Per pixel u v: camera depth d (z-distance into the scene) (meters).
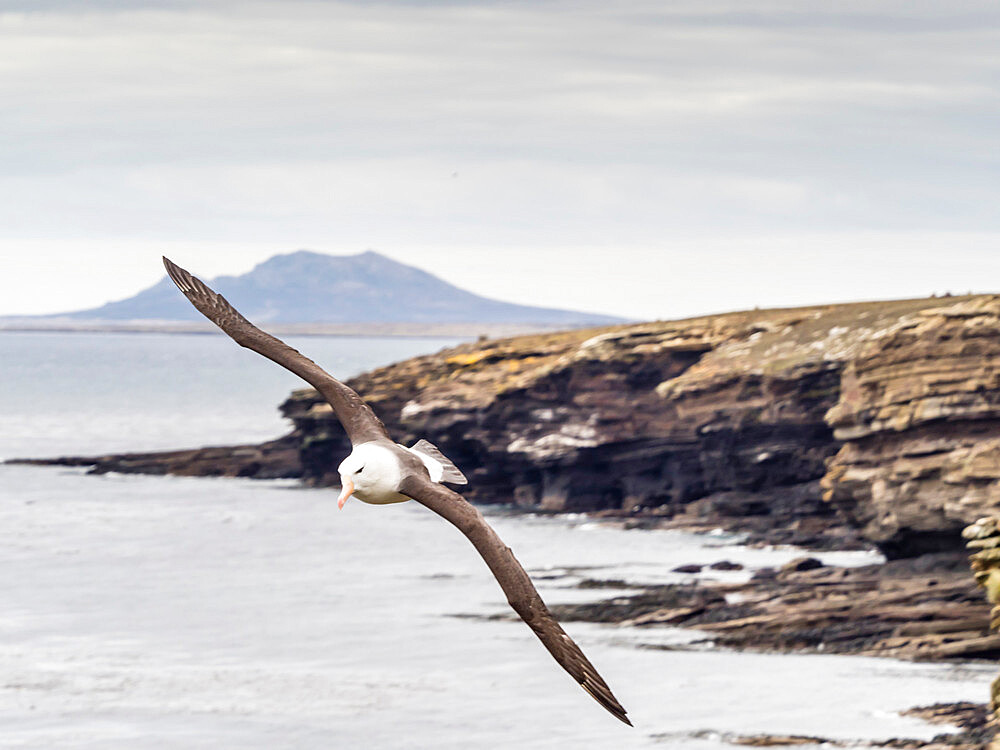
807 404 100.88
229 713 54.69
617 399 113.38
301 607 77.75
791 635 63.31
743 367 104.94
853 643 61.94
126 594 82.81
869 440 79.12
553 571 84.50
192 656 65.25
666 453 110.88
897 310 104.88
